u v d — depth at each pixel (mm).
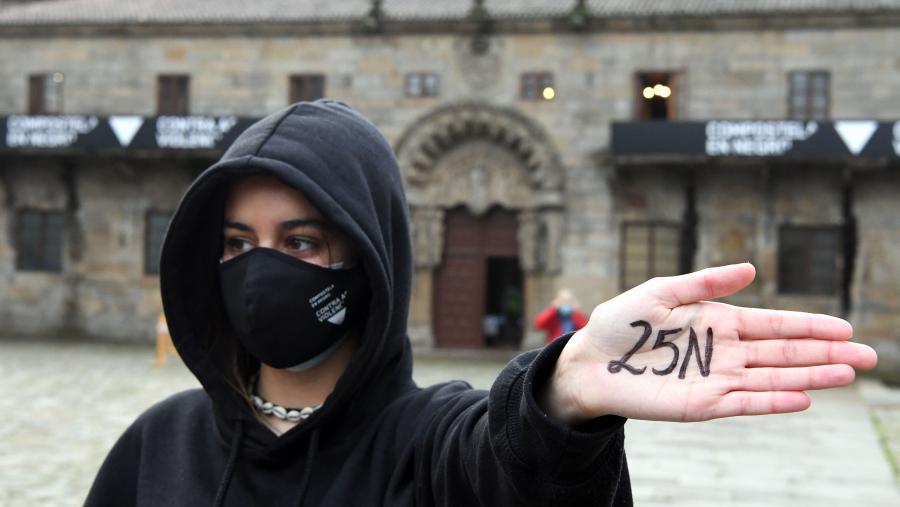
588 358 2000
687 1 35250
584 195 35000
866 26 32906
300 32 36531
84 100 38156
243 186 2754
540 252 35500
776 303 33625
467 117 35500
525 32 35250
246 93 36969
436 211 36500
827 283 33594
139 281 37906
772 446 16125
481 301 36562
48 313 38406
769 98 33625
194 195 2781
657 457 14805
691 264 34125
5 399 20109
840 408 22234
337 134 2746
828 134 32188
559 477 1983
